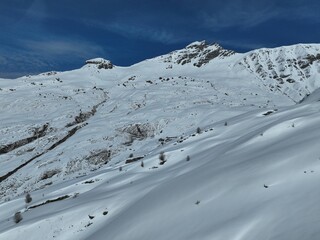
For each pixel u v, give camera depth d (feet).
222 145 116.98
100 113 338.75
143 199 74.69
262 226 40.86
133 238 55.93
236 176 58.70
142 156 167.43
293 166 53.52
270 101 418.51
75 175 203.72
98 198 95.40
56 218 84.84
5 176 216.54
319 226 35.86
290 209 41.88
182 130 262.06
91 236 70.49
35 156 241.14
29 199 125.80
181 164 113.39
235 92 438.81
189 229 48.52
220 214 48.70
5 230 88.48
